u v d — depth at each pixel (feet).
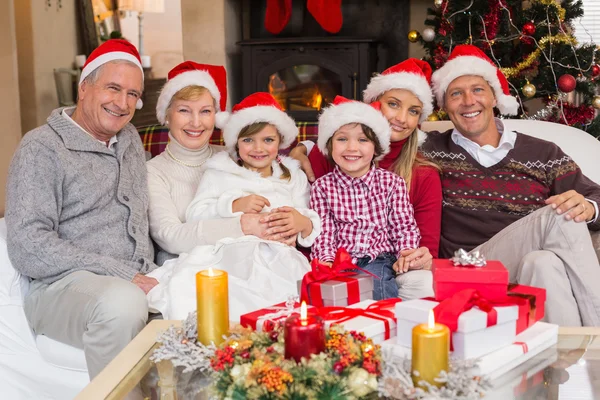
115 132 7.06
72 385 6.33
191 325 4.76
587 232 6.63
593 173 8.28
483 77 7.88
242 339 4.09
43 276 6.39
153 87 20.20
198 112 7.59
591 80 12.05
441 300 4.48
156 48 20.47
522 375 4.38
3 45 13.53
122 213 6.97
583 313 6.49
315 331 3.76
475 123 7.77
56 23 16.31
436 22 12.85
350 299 5.13
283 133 7.70
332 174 7.60
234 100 16.61
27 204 6.38
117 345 5.91
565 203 6.64
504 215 7.67
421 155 8.00
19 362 6.34
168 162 7.78
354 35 16.52
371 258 7.24
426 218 7.55
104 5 18.95
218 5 15.76
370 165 7.63
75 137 6.81
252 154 7.50
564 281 6.41
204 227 7.02
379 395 3.79
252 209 7.13
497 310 4.25
